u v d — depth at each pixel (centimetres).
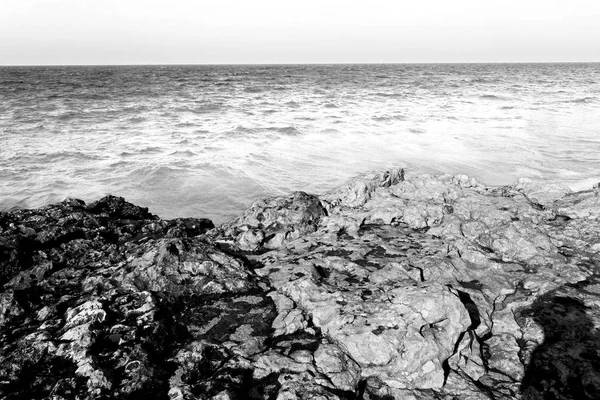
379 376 418
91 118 2764
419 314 443
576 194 932
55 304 519
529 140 2197
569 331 503
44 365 418
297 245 695
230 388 383
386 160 1816
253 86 6081
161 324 476
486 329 500
